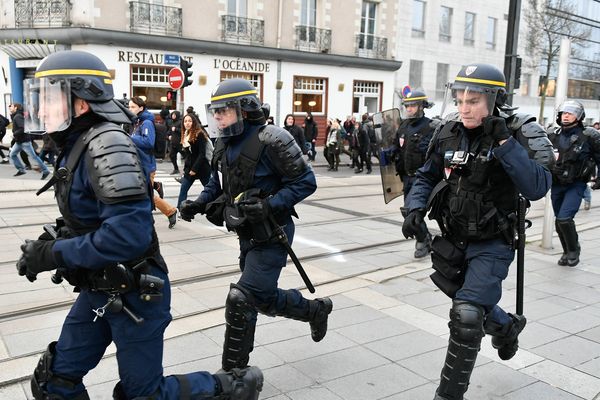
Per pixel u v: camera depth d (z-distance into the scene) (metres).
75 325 2.25
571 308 4.63
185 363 3.42
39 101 2.07
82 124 2.08
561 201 5.98
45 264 2.00
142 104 6.05
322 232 7.45
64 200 2.05
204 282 5.04
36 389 2.26
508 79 9.98
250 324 3.07
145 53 19.09
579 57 37.44
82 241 1.95
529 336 4.02
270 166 3.12
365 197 11.23
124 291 2.08
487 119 2.65
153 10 19.09
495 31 31.44
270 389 3.16
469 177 2.82
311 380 3.28
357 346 3.76
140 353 2.17
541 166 2.75
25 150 12.45
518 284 3.13
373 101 26.58
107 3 18.16
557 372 3.46
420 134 6.08
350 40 24.78
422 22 28.02
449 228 2.98
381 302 4.63
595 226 8.32
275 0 22.11
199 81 20.55
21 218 7.63
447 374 2.73
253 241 3.10
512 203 2.87
